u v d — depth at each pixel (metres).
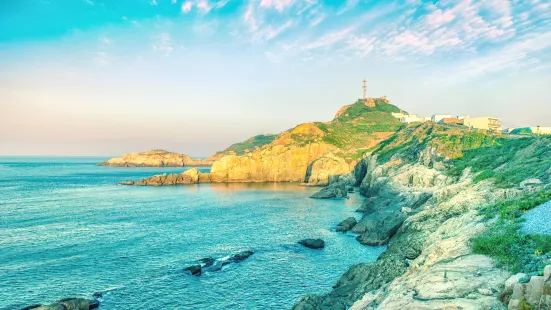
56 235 58.66
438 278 19.17
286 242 55.41
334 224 69.12
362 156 152.88
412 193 69.00
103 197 109.38
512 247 20.91
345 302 28.88
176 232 61.66
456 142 88.88
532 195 31.75
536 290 13.49
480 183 49.03
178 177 158.38
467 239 25.72
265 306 33.88
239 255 47.66
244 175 168.88
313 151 175.25
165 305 34.09
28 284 38.25
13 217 74.12
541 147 53.88
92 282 39.09
